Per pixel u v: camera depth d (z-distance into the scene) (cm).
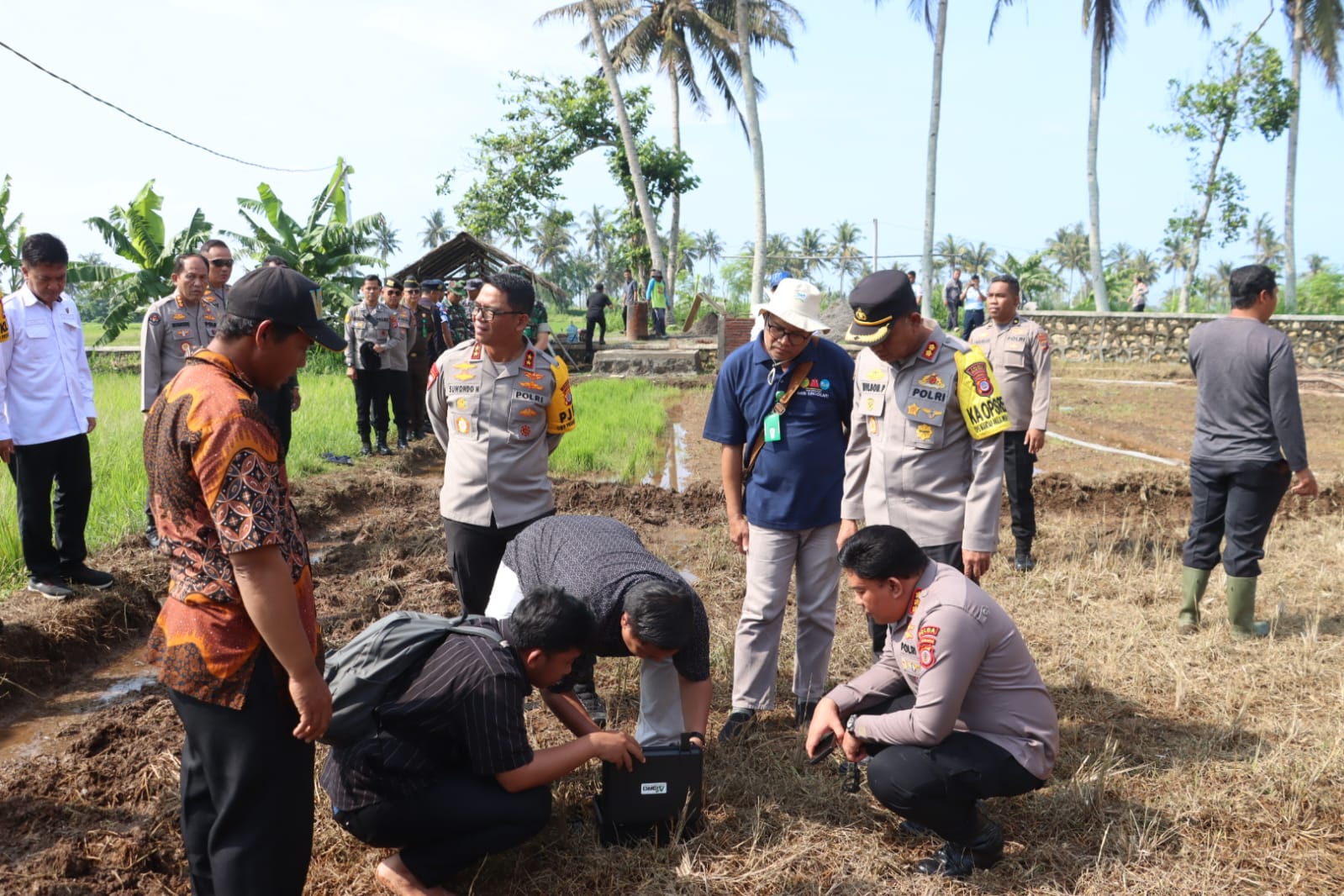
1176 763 366
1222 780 354
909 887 297
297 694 223
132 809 337
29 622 465
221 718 225
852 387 400
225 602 221
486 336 386
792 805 340
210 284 608
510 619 277
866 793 348
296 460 880
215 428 213
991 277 612
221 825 232
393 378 1006
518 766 274
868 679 332
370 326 965
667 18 3084
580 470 920
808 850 312
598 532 338
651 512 773
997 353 609
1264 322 479
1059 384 1664
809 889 294
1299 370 1791
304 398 1305
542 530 346
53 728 408
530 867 306
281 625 217
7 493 661
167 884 297
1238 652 475
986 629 289
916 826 326
